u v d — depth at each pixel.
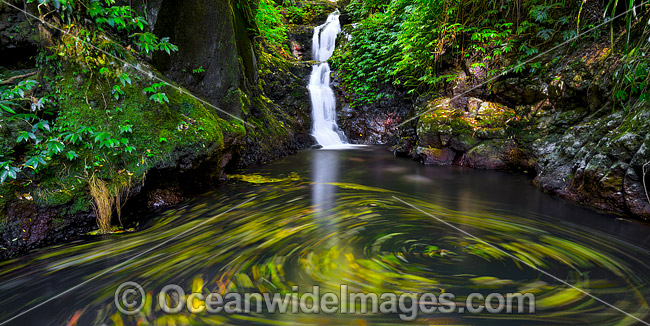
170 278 2.42
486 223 3.59
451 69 7.73
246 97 6.86
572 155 4.56
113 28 3.85
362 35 11.40
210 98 5.44
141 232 3.27
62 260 2.65
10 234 2.64
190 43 5.01
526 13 6.38
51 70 3.11
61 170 3.00
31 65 3.09
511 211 3.97
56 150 2.86
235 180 5.62
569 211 3.85
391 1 10.26
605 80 4.71
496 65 6.79
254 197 4.64
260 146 7.44
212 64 5.39
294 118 10.62
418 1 7.64
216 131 4.62
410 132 8.53
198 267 2.59
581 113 5.17
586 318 1.94
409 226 3.52
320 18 15.08
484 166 6.46
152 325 1.91
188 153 4.11
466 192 4.93
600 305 2.06
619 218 3.49
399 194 4.88
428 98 8.34
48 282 2.34
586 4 5.46
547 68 5.98
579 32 5.52
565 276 2.43
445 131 6.97
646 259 2.66
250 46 8.01
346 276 2.46
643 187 3.35
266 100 9.35
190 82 5.10
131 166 3.50
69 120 3.11
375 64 10.97
